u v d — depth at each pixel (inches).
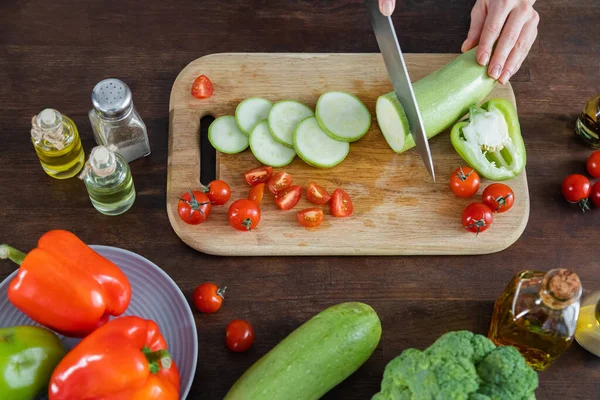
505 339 35.0
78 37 41.8
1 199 38.1
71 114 40.2
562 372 36.0
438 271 37.9
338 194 38.1
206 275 37.4
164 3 43.0
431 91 38.6
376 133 40.4
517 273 37.1
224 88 40.8
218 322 36.5
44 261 31.8
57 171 38.2
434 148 40.3
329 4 43.6
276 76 41.2
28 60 41.1
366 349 33.7
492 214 38.6
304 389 32.8
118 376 30.6
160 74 41.4
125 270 36.2
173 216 37.9
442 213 38.7
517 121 39.4
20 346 31.6
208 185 38.0
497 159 39.9
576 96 42.0
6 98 40.2
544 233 38.9
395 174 39.4
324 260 37.9
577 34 43.4
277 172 39.3
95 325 33.0
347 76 41.4
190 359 34.6
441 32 43.1
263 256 37.9
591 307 35.5
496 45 39.9
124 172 36.3
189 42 42.2
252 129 39.4
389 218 38.5
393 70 38.1
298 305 36.9
